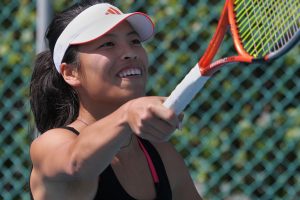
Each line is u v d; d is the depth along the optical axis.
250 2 5.73
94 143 5.09
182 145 11.53
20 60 12.31
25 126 12.19
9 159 12.27
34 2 12.38
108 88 6.31
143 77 6.38
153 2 11.77
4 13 12.62
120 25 6.36
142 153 6.60
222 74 11.42
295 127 11.09
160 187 6.51
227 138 11.34
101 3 6.64
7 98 12.32
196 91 5.17
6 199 12.25
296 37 4.77
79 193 5.98
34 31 12.31
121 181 6.25
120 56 6.27
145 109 4.66
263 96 11.25
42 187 6.07
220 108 11.41
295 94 11.13
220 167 11.34
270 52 5.41
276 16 5.51
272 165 11.14
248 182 11.23
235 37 5.55
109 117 5.12
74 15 6.57
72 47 6.46
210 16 11.53
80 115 6.67
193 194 7.22
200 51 11.54
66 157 5.39
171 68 11.62
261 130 11.20
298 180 11.03
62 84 6.86
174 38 11.65
